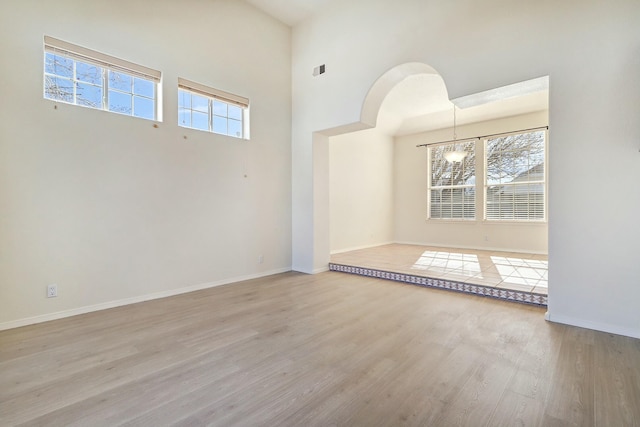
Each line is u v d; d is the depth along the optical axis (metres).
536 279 4.04
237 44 4.45
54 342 2.49
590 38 2.65
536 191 6.39
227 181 4.34
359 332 2.67
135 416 1.61
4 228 2.73
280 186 5.04
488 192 7.00
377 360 2.18
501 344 2.41
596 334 2.59
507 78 3.05
